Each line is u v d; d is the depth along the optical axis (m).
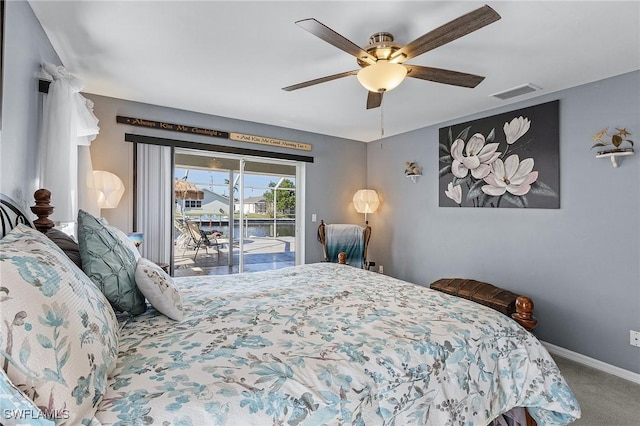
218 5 1.71
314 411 0.91
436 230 3.99
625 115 2.46
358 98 3.12
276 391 0.90
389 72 1.80
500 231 3.30
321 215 4.62
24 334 0.67
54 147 1.85
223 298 1.71
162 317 1.41
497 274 3.33
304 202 4.51
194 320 1.38
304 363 1.04
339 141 4.77
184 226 4.14
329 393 0.95
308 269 2.59
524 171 3.09
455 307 1.62
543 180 2.95
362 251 4.49
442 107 3.33
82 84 2.01
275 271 2.52
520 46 2.09
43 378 0.66
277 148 4.20
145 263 1.58
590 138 2.65
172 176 3.52
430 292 1.91
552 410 1.39
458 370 1.23
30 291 0.73
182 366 0.98
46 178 1.84
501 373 1.37
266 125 4.09
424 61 2.31
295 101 3.21
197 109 3.49
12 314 0.67
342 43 1.63
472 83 2.07
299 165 4.61
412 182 4.33
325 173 4.64
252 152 4.01
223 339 1.19
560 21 1.81
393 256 4.61
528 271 3.07
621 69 2.42
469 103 3.21
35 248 0.92
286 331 1.28
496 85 2.74
